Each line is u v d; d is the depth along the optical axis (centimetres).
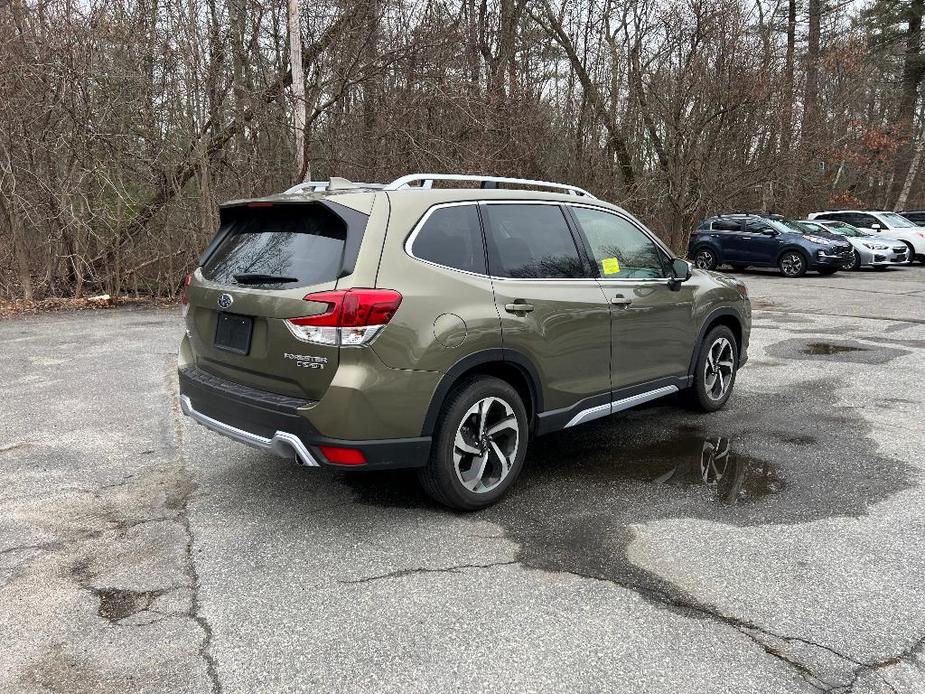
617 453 475
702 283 535
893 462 452
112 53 1184
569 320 407
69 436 509
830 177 2889
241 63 1353
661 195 1989
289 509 385
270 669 249
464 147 1449
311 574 315
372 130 1448
